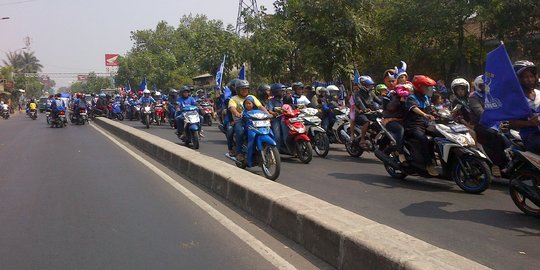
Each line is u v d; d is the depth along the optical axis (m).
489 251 4.43
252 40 22.14
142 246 4.82
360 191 7.12
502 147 6.70
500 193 6.86
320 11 16.53
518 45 18.05
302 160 9.95
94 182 8.20
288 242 4.89
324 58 16.88
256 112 8.23
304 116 10.93
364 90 10.25
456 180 7.02
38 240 5.02
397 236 3.97
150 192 7.38
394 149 7.80
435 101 9.77
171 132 18.81
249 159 8.26
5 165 10.32
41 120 35.44
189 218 5.86
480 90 6.95
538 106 5.62
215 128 20.03
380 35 20.62
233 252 4.63
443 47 20.27
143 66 59.41
